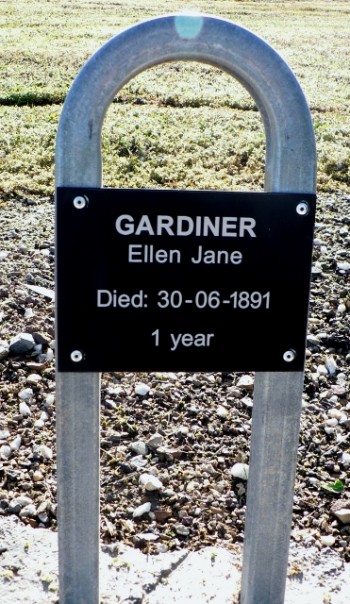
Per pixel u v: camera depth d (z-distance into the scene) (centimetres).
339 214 661
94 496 214
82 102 190
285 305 204
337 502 297
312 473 318
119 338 202
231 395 371
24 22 2381
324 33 2511
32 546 261
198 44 191
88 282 197
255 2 3728
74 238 195
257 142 898
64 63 1566
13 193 681
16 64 1537
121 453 321
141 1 3362
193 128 977
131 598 237
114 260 197
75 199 192
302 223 200
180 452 324
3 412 345
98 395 207
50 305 450
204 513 289
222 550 270
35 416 345
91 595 224
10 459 313
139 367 204
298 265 202
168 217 196
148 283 199
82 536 217
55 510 282
